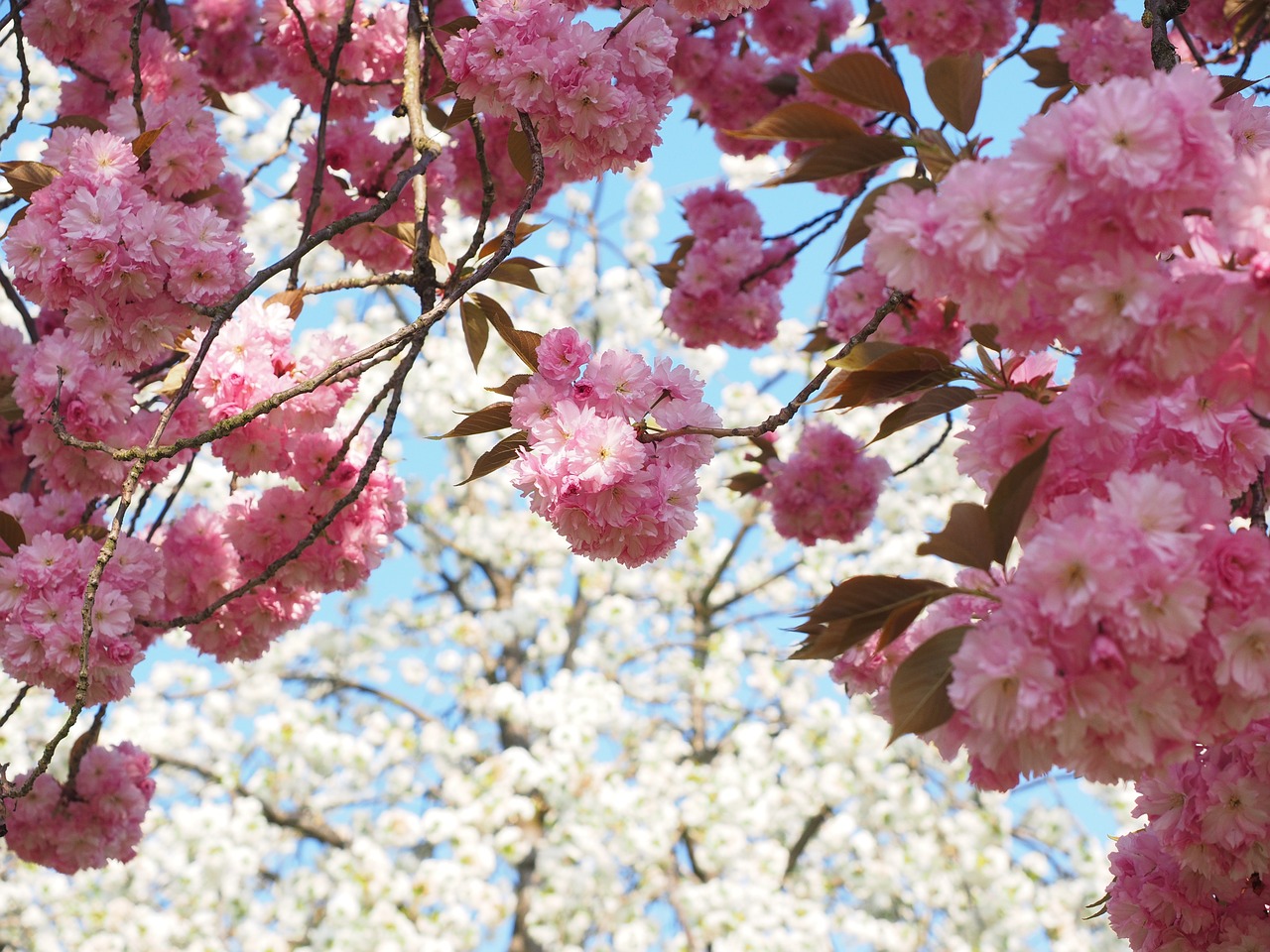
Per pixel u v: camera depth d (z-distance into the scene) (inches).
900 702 55.5
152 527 77.9
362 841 213.2
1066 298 54.9
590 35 66.2
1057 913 213.8
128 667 71.2
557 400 63.9
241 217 87.2
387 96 88.4
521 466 62.5
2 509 73.4
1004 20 92.0
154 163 72.9
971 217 54.1
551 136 67.6
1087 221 54.3
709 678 246.4
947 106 63.4
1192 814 62.8
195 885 211.8
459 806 226.2
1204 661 53.9
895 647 68.2
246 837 222.4
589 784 221.9
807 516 101.0
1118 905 64.4
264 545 78.1
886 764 224.4
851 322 87.5
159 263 68.8
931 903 215.9
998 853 214.1
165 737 235.5
